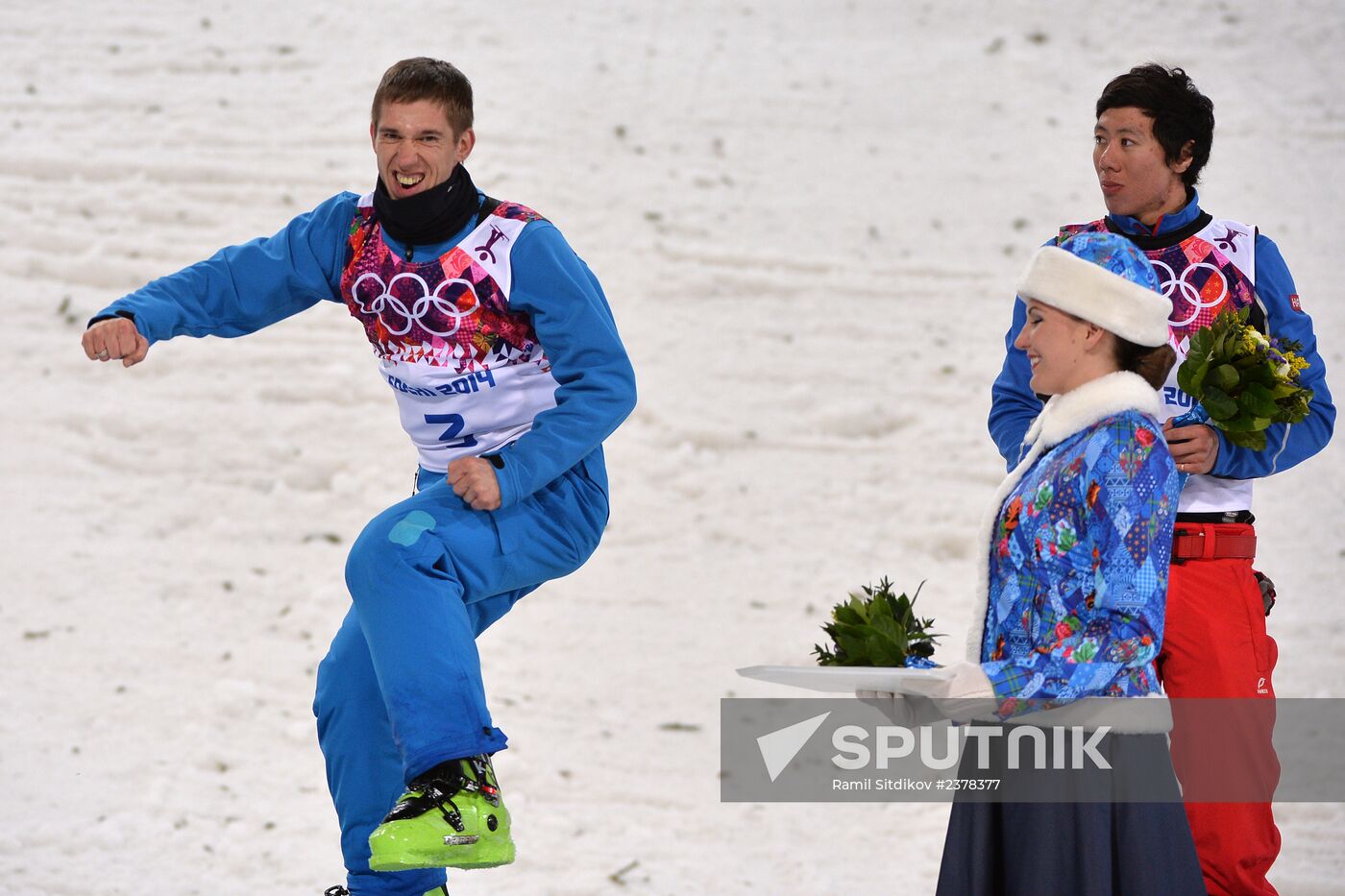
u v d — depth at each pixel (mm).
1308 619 25875
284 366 32625
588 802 20125
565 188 36719
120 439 30438
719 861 18672
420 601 12211
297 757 21234
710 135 39062
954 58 42062
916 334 33594
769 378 32156
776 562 27219
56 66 40969
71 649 23984
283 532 27906
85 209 36062
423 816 11617
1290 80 41125
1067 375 11344
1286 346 13422
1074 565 10906
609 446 30297
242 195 36500
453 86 12789
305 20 42781
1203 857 13398
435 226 12828
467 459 12383
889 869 18656
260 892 17500
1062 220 36812
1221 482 13805
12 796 19703
